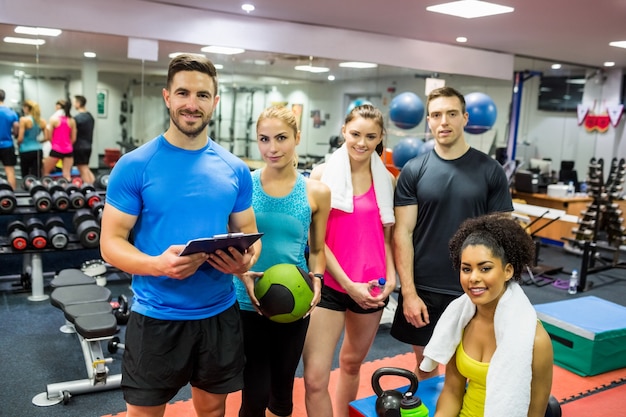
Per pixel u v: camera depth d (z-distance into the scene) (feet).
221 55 19.53
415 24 19.34
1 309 14.76
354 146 7.45
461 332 6.05
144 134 18.62
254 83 20.39
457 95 7.75
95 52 17.28
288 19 19.51
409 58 22.81
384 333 14.08
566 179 29.84
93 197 16.80
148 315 5.45
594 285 20.01
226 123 20.26
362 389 10.65
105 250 5.37
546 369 5.42
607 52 23.73
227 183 5.65
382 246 7.84
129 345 5.55
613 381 11.42
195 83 5.18
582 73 29.78
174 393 5.71
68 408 9.82
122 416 9.55
